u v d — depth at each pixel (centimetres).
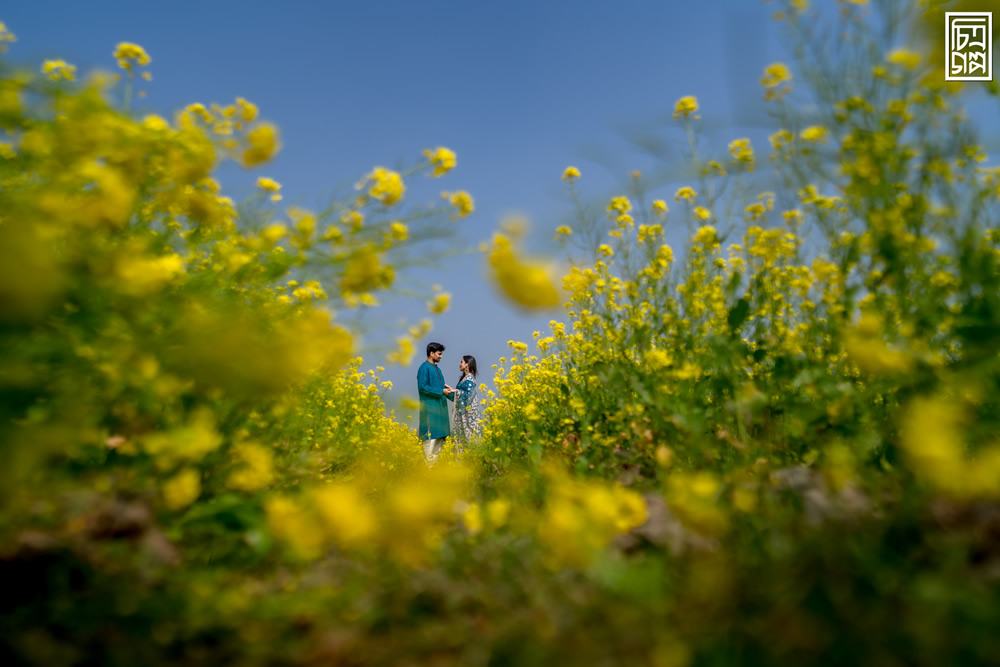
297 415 219
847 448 157
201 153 148
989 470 101
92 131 126
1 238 82
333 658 91
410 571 121
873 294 175
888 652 74
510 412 475
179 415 152
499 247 120
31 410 113
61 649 84
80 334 113
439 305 158
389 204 150
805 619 81
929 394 150
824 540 104
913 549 103
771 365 213
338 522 103
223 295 153
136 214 157
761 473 148
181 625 95
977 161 168
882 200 161
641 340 253
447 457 499
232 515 133
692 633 83
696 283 227
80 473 139
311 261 144
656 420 212
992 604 76
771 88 185
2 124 123
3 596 99
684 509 115
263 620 101
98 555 112
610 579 98
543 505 208
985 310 150
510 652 88
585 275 280
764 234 212
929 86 155
